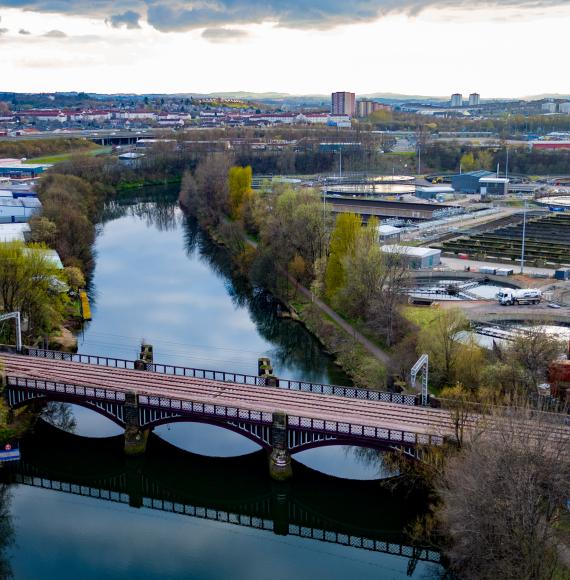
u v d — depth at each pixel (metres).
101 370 131.50
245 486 109.75
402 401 116.50
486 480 74.25
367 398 118.88
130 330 174.25
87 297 196.75
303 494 106.75
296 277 196.75
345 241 175.75
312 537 101.69
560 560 74.19
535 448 77.19
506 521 72.06
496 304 175.50
